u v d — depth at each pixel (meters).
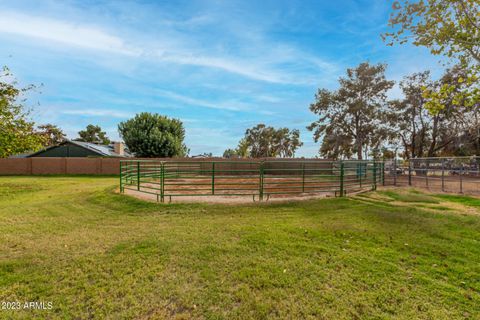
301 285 2.86
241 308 2.46
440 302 2.56
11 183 14.00
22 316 2.33
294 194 9.51
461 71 17.66
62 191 10.49
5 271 3.18
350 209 6.84
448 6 7.07
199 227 5.12
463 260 3.54
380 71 22.59
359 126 23.84
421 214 6.20
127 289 2.77
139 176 9.01
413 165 14.83
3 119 11.63
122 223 5.50
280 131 51.69
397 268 3.29
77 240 4.32
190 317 2.34
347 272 3.17
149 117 27.03
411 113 22.44
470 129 19.72
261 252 3.78
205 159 19.55
